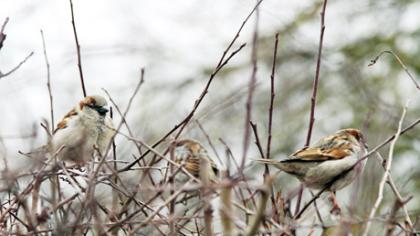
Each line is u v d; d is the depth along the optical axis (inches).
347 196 602.5
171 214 343.0
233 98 589.6
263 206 295.3
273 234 344.8
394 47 987.9
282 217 357.1
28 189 366.3
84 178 386.0
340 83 979.9
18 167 362.0
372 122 833.5
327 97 970.7
